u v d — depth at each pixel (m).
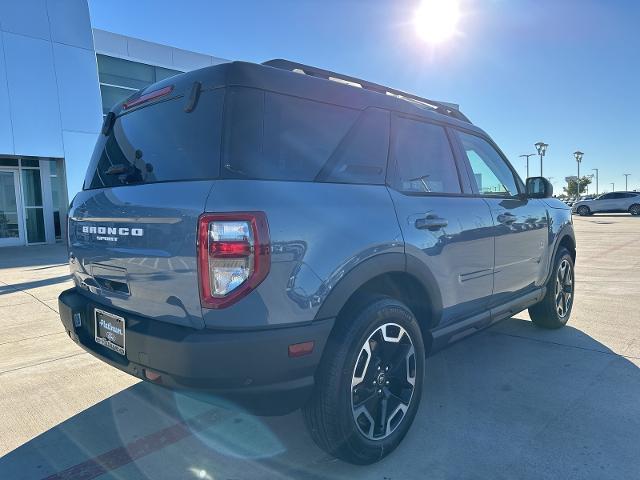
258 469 2.66
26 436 3.03
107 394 3.63
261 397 2.25
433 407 3.34
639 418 3.14
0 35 13.72
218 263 2.15
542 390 3.58
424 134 3.36
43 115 14.62
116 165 2.93
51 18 14.65
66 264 10.55
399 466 2.67
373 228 2.62
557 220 4.82
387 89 3.41
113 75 18.73
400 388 2.83
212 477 2.59
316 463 2.72
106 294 2.78
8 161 15.11
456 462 2.69
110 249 2.67
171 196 2.35
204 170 2.34
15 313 6.05
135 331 2.41
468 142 3.88
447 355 4.36
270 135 2.42
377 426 2.70
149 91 2.88
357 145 2.82
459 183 3.58
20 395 3.62
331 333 2.48
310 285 2.30
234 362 2.15
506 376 3.86
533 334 4.95
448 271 3.17
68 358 4.42
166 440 2.98
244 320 2.16
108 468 2.69
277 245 2.20
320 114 2.68
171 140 2.57
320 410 2.46
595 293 6.91
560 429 3.01
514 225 3.96
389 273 2.79
